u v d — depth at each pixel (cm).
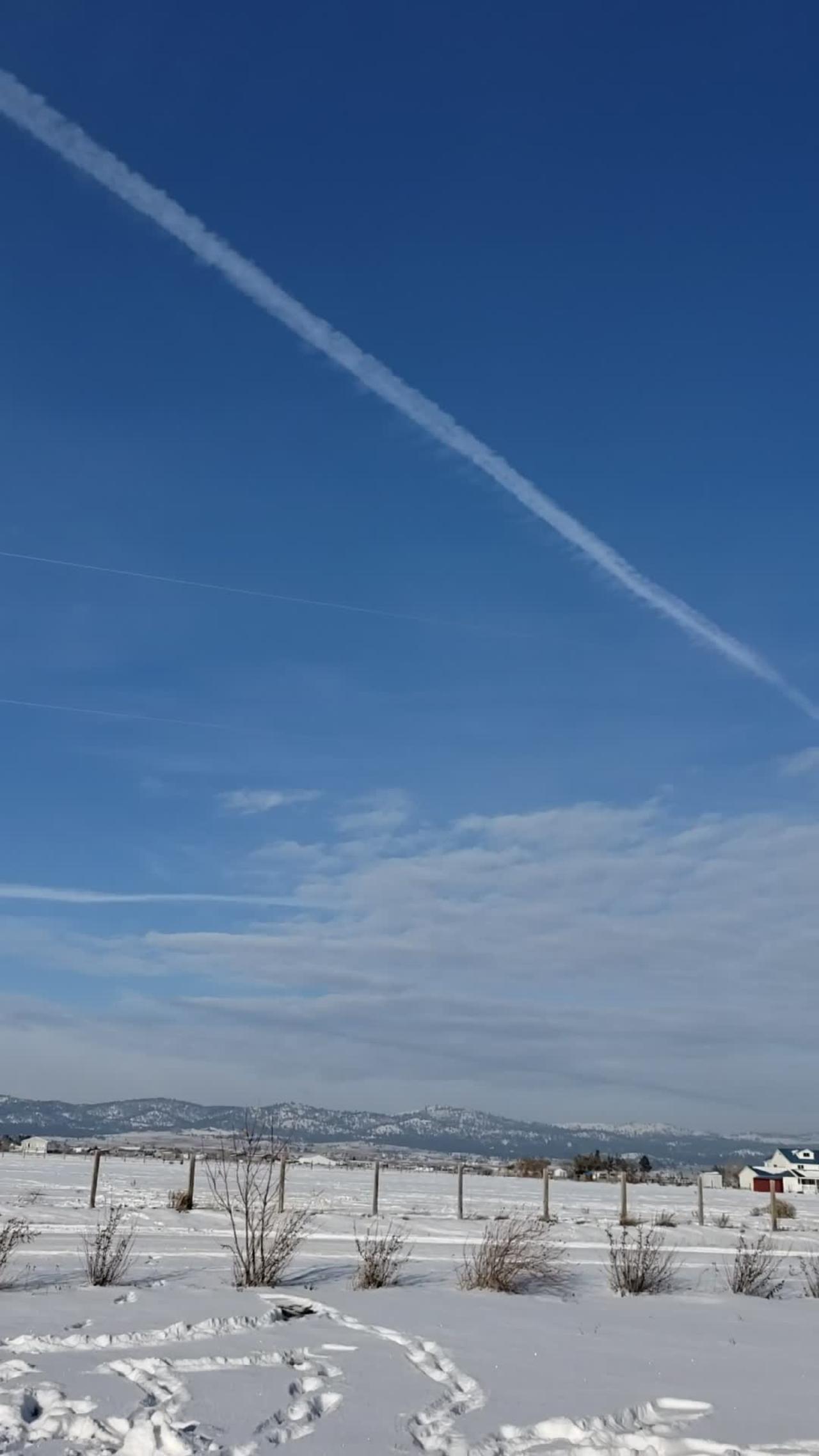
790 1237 2716
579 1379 872
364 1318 1155
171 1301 1225
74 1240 1933
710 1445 684
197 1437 682
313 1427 718
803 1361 980
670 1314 1281
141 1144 7138
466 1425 727
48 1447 660
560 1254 1773
